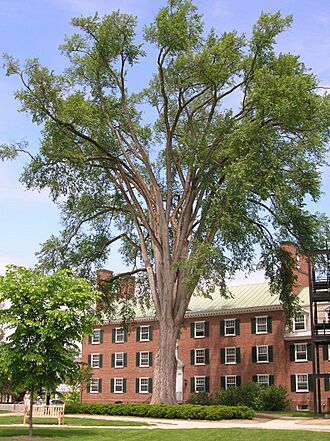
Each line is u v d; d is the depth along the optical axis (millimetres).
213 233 31969
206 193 32688
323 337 32094
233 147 30031
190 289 32594
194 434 19891
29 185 34656
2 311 18234
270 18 31609
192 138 34156
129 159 34062
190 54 31594
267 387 44250
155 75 36875
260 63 32438
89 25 32938
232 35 31422
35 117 32875
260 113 30453
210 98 35344
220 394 45312
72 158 33656
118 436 19391
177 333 32688
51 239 37281
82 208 37844
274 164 29672
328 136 31906
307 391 45219
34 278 18766
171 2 31625
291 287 36375
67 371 18719
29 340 18250
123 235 38938
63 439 18141
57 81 32219
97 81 34656
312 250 33469
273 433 19953
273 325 48000
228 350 49750
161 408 28812
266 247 35281
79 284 18953
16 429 21516
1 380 18625
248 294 52219
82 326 18594
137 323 55125
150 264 34312
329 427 22859
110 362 55875
